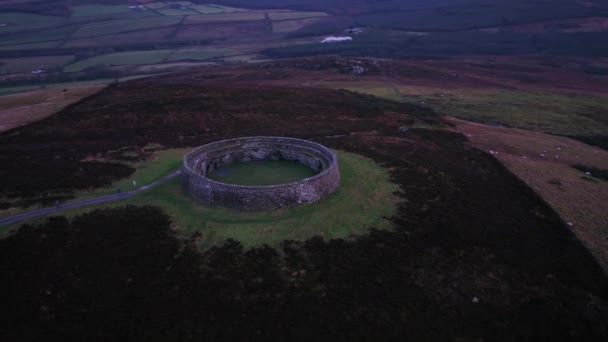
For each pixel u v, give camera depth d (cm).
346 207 4016
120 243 3428
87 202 3984
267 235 3575
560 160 6188
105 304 2867
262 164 4941
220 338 2686
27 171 4634
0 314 2741
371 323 2845
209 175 4609
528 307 3075
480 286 3244
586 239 3984
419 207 4203
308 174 4594
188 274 3167
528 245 3797
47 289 2950
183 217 3797
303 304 2959
